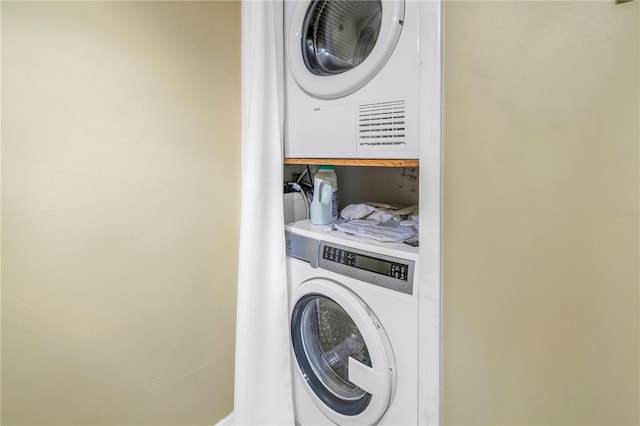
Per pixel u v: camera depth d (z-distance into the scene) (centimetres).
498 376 78
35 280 94
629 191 58
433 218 85
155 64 114
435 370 88
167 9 116
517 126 70
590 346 65
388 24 96
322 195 135
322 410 122
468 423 84
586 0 60
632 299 60
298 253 126
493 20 71
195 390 138
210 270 138
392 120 99
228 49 136
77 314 103
